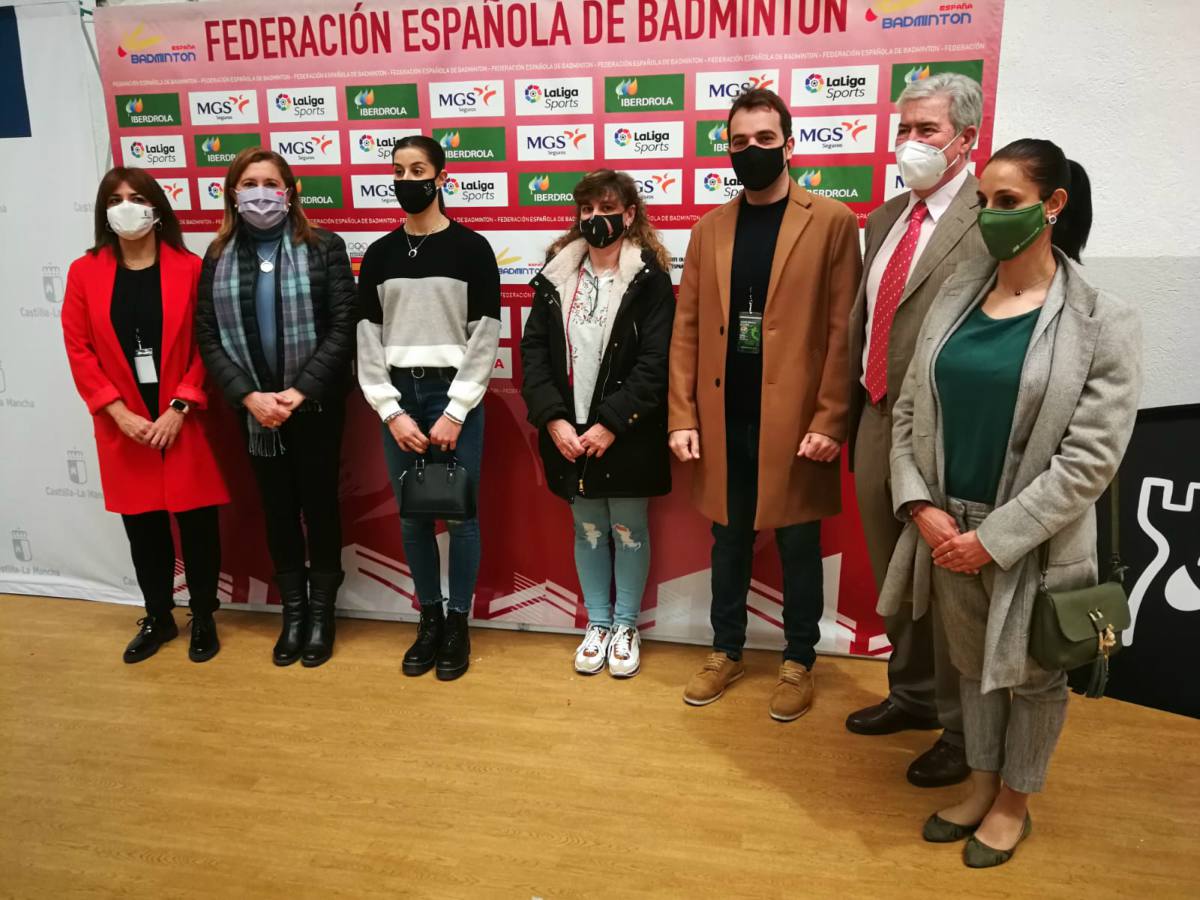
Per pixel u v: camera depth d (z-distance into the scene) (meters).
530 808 1.99
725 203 2.45
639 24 2.50
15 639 2.91
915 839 1.88
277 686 2.57
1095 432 1.52
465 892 1.73
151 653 2.78
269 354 2.55
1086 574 1.64
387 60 2.65
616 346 2.39
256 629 2.97
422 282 2.46
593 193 2.34
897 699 2.31
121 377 2.60
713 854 1.84
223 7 2.70
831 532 2.70
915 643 2.25
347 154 2.75
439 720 2.37
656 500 2.77
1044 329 1.58
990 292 1.72
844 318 2.18
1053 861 1.81
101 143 2.88
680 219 2.60
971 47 2.35
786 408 2.21
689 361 2.37
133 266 2.61
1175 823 1.92
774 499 2.25
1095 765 2.14
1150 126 2.33
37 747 2.26
